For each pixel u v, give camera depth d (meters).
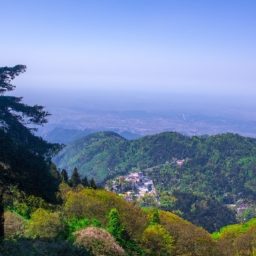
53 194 10.79
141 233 25.70
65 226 19.11
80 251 14.08
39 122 10.91
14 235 14.53
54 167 52.16
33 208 19.75
